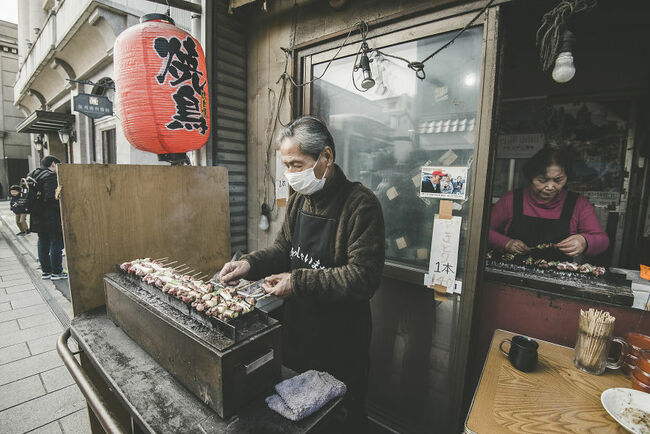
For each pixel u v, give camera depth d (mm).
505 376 1485
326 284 1513
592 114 3258
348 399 1741
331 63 2600
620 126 3182
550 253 2525
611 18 2744
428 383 2316
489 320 2312
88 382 1241
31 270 5703
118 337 1577
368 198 1631
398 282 2375
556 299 2053
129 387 1217
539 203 2773
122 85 1831
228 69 3033
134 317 1494
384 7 2186
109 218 1889
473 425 1188
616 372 1525
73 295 1791
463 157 2053
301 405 1083
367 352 1785
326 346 1731
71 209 1748
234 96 3115
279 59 2881
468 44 1958
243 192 3320
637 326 1829
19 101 12648
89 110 4738
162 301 1448
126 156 4852
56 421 2363
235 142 3189
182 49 1905
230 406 1077
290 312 1857
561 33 1553
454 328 2170
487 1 1809
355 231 1594
